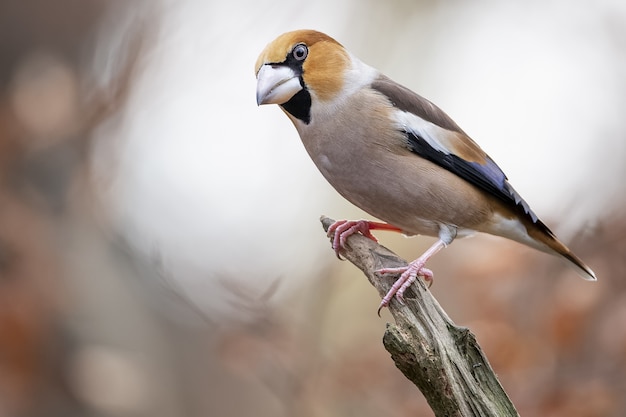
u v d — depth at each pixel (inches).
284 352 430.9
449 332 259.8
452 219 352.8
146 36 518.0
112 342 513.3
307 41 340.2
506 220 364.8
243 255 562.9
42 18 565.0
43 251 497.7
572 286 393.7
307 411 428.1
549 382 380.5
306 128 345.7
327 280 505.7
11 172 501.4
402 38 716.7
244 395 555.2
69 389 495.2
